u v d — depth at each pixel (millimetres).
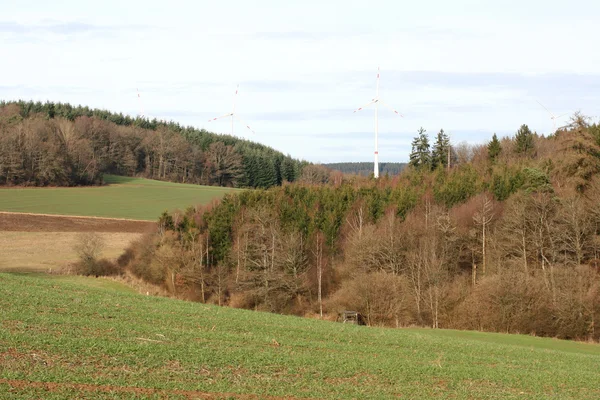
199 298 74062
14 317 29422
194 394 21500
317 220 86062
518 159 123500
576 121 80250
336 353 31109
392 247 73000
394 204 89438
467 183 95312
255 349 29438
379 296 63562
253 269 75688
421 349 35062
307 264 76750
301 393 23219
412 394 24984
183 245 80000
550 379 30109
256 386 23328
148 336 29250
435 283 66250
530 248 71500
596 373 32938
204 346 28719
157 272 76625
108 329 29688
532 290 59812
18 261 80812
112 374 22406
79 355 24234
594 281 60688
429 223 79438
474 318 61031
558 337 57781
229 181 186875
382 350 33438
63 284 43406
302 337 34688
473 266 73812
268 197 94812
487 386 27656
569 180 78500
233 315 39156
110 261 82562
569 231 69500
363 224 84438
